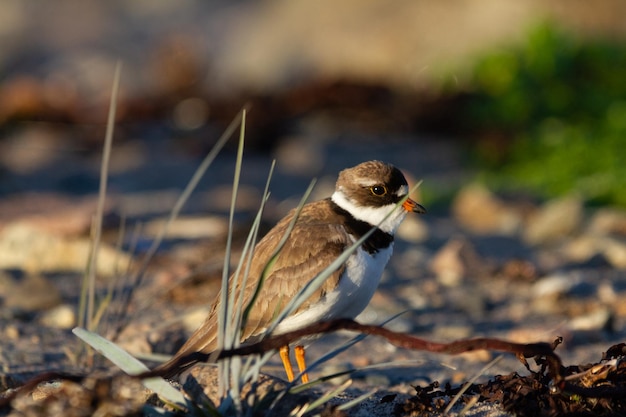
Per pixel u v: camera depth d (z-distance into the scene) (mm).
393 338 5609
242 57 26938
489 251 12844
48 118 23625
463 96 21688
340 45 25125
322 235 7094
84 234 12586
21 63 32312
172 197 16312
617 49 19016
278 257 7039
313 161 19500
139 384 5887
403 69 23984
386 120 22406
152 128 23391
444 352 5586
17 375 7512
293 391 5816
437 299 10570
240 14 33281
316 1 26562
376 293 10594
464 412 5973
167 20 33688
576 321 9406
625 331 9227
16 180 17672
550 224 13648
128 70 30766
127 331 8680
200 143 20859
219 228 13484
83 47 32688
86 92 28859
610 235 13406
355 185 7418
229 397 5746
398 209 7395
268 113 21766
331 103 22938
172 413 5652
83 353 8133
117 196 16453
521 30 22078
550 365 5758
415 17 24594
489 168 17922
